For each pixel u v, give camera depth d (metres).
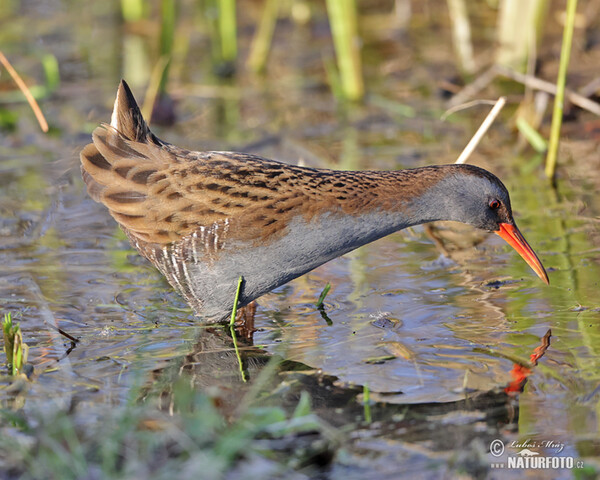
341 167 12.80
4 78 16.33
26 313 8.94
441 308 8.88
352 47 15.39
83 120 14.78
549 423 6.80
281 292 9.51
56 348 8.23
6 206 11.81
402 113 14.98
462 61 16.52
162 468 6.16
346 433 6.75
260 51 16.95
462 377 7.51
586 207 11.39
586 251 10.12
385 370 7.69
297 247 8.52
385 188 8.76
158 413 6.93
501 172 12.70
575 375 7.46
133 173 8.62
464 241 10.77
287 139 14.05
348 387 7.43
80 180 12.74
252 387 7.47
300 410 6.68
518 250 9.23
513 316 8.64
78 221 11.40
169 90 16.09
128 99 9.03
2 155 13.63
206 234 8.45
